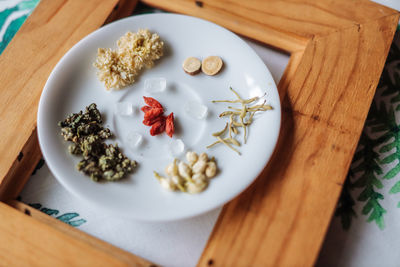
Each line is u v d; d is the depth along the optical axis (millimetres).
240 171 239
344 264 244
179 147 251
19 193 253
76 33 283
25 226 228
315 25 279
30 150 255
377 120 277
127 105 262
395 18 279
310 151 242
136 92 271
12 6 322
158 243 244
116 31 278
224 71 273
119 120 263
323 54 268
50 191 255
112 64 266
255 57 266
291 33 279
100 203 228
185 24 281
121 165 246
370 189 260
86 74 272
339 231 250
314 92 257
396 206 256
